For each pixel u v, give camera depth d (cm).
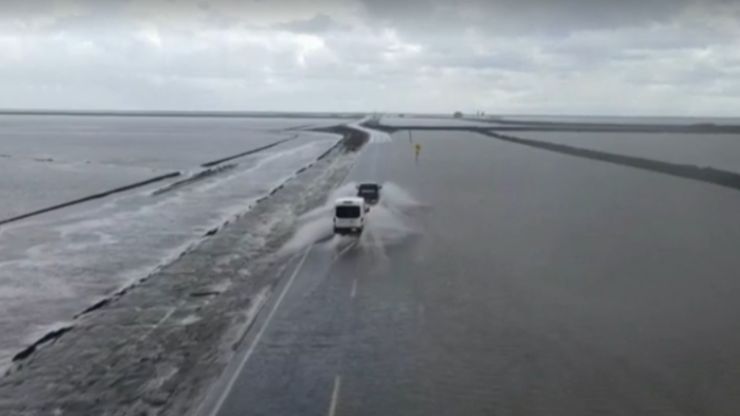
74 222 4362
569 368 1917
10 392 1777
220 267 3108
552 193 5569
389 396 1741
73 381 1844
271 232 3941
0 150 11812
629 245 3531
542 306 2486
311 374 1873
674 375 1869
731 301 2534
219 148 12425
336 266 3089
